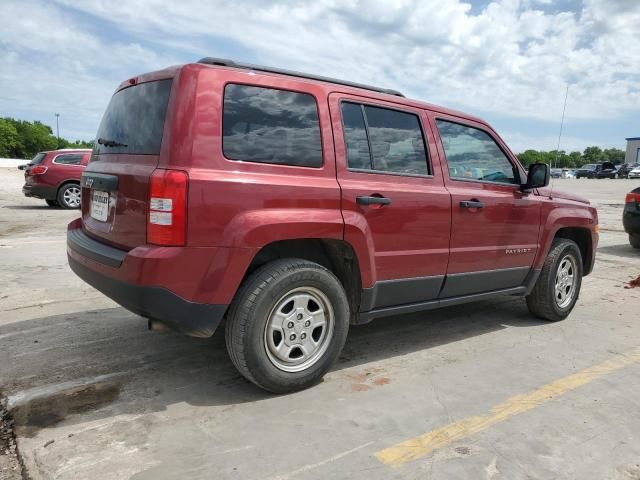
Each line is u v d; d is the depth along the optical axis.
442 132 4.26
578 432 3.03
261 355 3.21
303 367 3.43
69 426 2.95
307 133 3.41
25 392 3.36
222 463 2.62
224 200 2.99
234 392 3.42
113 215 3.31
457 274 4.27
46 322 4.75
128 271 2.94
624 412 3.29
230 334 3.18
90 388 3.44
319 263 3.70
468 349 4.38
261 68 3.42
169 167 2.90
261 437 2.88
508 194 4.65
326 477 2.54
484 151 4.61
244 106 3.18
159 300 2.90
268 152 3.22
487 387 3.62
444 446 2.85
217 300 3.02
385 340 4.56
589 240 5.66
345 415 3.15
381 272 3.74
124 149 3.34
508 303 5.96
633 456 2.80
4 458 2.66
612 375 3.88
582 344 4.57
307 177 3.34
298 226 3.23
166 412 3.13
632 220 9.36
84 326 4.65
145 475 2.51
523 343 4.57
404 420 3.12
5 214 13.95
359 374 3.79
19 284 6.12
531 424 3.11
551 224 5.02
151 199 2.89
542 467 2.67
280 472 2.56
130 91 3.48
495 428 3.05
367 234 3.58
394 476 2.56
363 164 3.68
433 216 3.99
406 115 4.03
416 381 3.69
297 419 3.09
